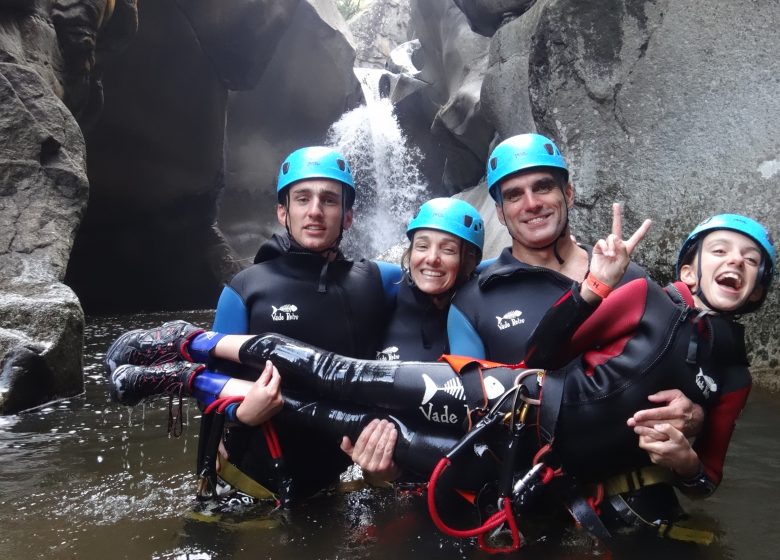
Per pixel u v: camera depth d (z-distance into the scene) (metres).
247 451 2.82
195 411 4.57
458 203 3.06
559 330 2.30
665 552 2.19
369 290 3.12
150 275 14.59
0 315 4.95
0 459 3.46
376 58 30.62
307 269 3.05
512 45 8.58
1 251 5.73
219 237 15.66
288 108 18.55
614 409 2.31
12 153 6.14
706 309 2.42
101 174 13.62
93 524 2.53
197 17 13.45
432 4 15.32
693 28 5.18
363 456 2.59
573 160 5.65
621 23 5.47
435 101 16.55
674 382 2.32
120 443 3.76
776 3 4.88
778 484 2.78
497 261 2.91
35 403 4.82
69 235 6.19
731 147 4.95
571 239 2.91
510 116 8.61
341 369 2.66
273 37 14.43
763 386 4.43
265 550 2.28
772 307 4.46
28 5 7.29
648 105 5.34
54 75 7.79
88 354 7.39
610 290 2.23
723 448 2.46
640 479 2.43
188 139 14.52
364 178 19.83
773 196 4.73
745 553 2.18
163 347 2.97
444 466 2.30
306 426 2.73
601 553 2.20
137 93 13.61
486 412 2.44
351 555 2.23
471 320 2.82
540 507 2.51
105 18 8.78
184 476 3.14
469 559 2.18
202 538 2.39
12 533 2.45
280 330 2.98
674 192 5.18
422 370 2.59
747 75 4.94
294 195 3.04
